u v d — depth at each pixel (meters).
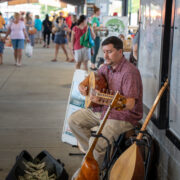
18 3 38.12
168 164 2.80
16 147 4.20
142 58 3.68
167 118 2.76
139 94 3.00
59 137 4.56
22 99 6.57
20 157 3.22
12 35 10.66
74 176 3.15
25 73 9.50
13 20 10.60
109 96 2.76
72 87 4.22
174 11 2.66
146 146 2.89
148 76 3.40
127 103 2.80
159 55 2.98
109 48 2.93
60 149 4.16
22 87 7.66
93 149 2.76
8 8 38.00
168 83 2.74
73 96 4.20
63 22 12.02
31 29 16.08
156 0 3.09
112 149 3.01
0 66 10.77
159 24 2.99
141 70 3.72
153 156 3.11
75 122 3.46
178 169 2.58
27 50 12.51
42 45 19.61
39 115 5.54
